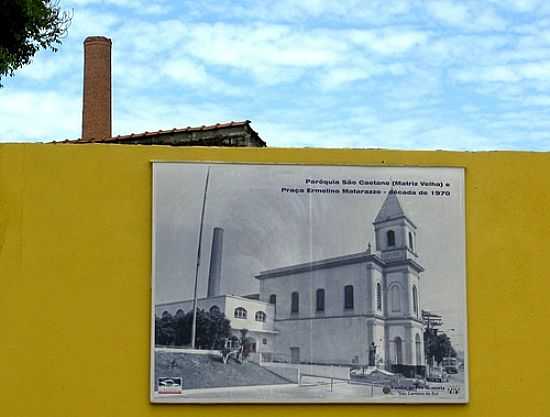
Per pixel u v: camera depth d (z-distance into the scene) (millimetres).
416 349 9070
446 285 9156
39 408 8727
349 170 9156
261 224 9047
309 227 9086
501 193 9289
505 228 9266
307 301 9047
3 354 8734
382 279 9102
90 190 8938
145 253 8938
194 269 8938
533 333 9203
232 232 9008
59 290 8836
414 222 9180
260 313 8984
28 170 8906
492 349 9164
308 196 9109
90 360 8805
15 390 8719
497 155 9312
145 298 8898
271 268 9023
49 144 8938
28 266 8828
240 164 9062
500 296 9211
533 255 9273
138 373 8836
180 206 8977
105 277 8883
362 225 9133
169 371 8836
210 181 9023
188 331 8891
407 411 9055
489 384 9133
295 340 9000
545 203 9320
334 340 9023
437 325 9117
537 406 9148
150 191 8969
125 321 8867
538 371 9180
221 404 8898
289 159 9109
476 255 9227
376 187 9180
